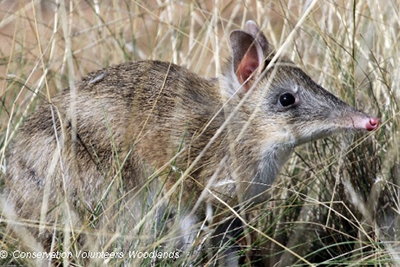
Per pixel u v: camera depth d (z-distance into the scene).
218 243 10.67
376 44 12.62
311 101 10.70
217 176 10.57
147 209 10.00
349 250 11.07
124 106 10.42
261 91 10.77
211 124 10.66
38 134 10.24
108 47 14.02
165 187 10.33
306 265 10.38
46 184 9.58
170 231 9.84
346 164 11.43
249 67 10.96
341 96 11.89
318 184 11.65
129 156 10.28
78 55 14.37
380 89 12.15
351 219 11.23
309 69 13.09
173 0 14.09
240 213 10.17
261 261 11.18
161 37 14.06
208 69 13.30
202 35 14.15
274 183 11.27
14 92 12.74
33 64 13.41
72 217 9.75
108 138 10.24
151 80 10.77
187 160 10.53
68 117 10.26
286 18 11.98
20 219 9.56
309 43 13.53
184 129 10.58
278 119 10.68
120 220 9.70
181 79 10.91
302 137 10.74
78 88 10.57
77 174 9.98
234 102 10.83
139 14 13.59
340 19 12.36
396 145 11.05
